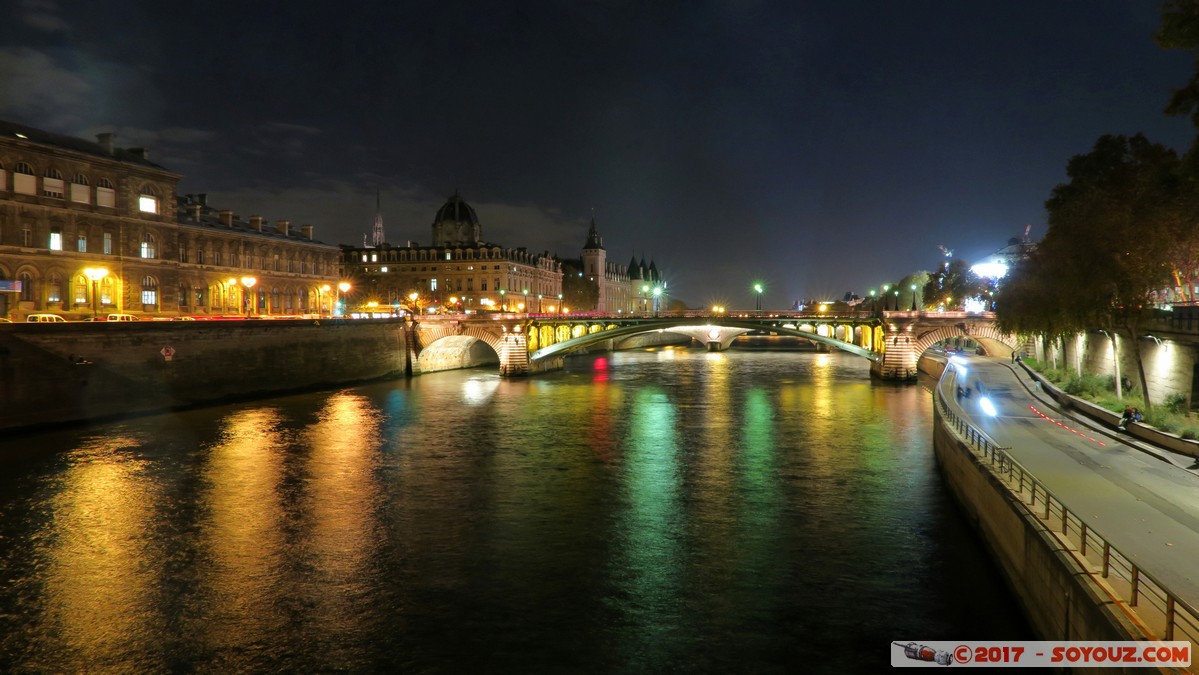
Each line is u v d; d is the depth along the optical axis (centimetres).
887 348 9188
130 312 7694
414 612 2345
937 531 2994
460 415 6300
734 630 2203
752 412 6456
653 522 3206
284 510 3394
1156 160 5122
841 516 3228
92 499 3544
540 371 10731
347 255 17650
